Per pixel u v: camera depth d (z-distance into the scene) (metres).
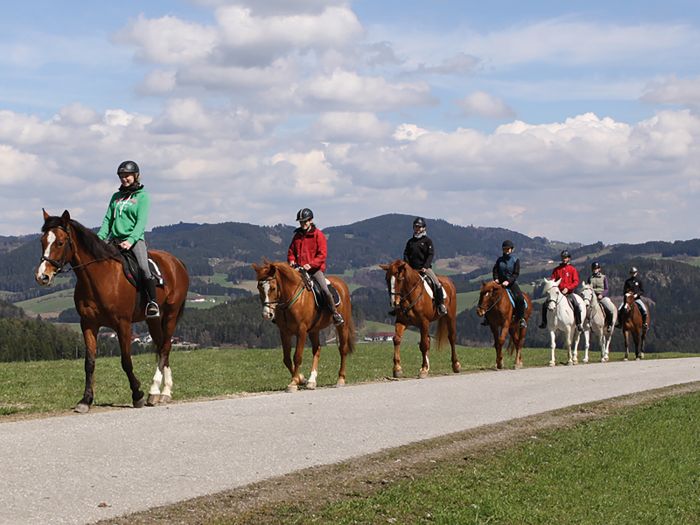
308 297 16.53
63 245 12.25
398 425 12.55
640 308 33.22
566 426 13.76
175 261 14.94
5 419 12.13
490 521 8.16
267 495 8.29
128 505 7.59
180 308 14.83
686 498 10.08
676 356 38.41
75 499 7.68
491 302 23.67
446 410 14.40
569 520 8.53
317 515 7.73
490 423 13.25
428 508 8.35
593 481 10.22
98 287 12.69
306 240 17.16
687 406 16.80
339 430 11.87
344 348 18.19
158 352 14.52
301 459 9.88
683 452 12.41
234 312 102.44
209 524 7.22
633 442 12.66
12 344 65.75
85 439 10.30
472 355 34.16
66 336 72.06
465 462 10.48
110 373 22.86
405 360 30.41
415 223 21.08
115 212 13.62
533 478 10.09
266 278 15.73
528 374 22.33
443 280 22.23
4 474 8.42
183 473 8.88
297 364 16.58
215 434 11.09
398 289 19.84
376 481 9.20
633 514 9.10
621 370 25.08
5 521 6.92
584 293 30.05
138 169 13.74
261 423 12.14
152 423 11.66
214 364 27.53
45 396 16.22
